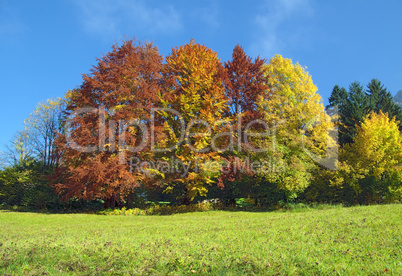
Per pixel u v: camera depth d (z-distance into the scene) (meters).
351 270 5.93
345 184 29.06
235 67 30.28
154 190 29.81
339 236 9.46
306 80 26.95
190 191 25.00
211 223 15.41
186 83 27.67
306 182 25.11
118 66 26.55
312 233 10.07
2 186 32.03
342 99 49.78
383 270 5.88
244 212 23.55
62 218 20.80
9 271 6.16
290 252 7.46
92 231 13.60
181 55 28.17
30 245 8.50
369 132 27.98
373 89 51.53
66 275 5.95
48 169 33.34
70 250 7.64
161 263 6.32
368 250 7.60
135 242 9.37
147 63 27.09
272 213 22.30
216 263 6.35
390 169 27.47
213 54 30.22
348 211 15.45
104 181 23.25
